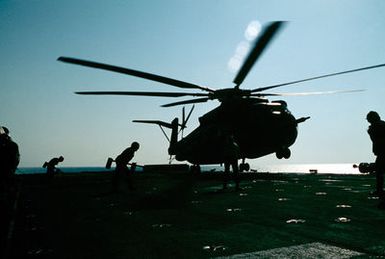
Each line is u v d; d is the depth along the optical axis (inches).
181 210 202.2
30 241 127.8
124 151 344.8
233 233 133.6
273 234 129.3
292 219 160.6
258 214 178.7
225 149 326.0
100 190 369.1
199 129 592.4
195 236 130.0
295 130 511.2
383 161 229.8
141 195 301.6
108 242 124.0
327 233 127.4
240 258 98.3
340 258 95.1
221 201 241.0
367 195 254.2
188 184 434.6
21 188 408.5
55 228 153.5
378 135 229.6
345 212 176.7
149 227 151.1
